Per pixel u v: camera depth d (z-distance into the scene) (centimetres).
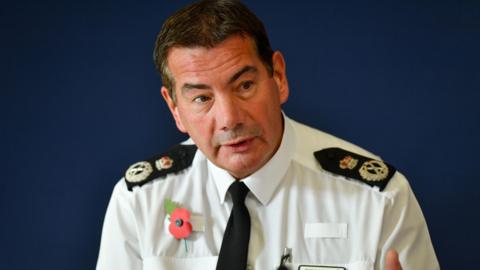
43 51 377
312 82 357
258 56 227
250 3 360
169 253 271
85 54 375
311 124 358
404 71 347
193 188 281
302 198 271
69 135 375
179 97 234
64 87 375
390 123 350
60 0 376
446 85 343
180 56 225
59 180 374
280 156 268
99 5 374
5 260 375
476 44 339
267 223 268
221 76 221
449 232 347
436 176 346
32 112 376
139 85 372
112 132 374
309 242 265
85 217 373
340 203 269
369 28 350
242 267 254
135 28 372
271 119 233
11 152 376
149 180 287
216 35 218
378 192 267
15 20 378
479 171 341
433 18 343
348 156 281
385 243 263
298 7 356
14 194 375
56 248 374
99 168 374
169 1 370
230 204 274
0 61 378
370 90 351
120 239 281
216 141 230
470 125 341
